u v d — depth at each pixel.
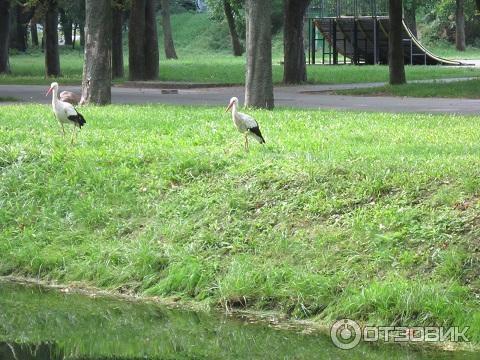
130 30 41.00
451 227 11.36
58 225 13.66
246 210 12.85
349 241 11.62
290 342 10.09
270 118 20.05
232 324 10.70
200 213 13.11
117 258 12.59
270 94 23.30
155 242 12.69
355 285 10.81
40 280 12.73
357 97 31.06
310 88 36.94
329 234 11.87
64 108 16.61
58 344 10.16
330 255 11.45
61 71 49.34
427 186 12.40
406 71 47.97
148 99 29.09
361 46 62.81
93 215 13.63
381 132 17.42
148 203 13.73
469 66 55.84
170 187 14.08
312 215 12.37
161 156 15.11
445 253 10.89
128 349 9.95
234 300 11.15
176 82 39.66
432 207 11.87
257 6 22.84
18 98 28.81
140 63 41.19
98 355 9.78
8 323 10.91
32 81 39.97
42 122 19.14
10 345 10.16
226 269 11.75
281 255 11.74
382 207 12.15
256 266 11.58
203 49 84.12
